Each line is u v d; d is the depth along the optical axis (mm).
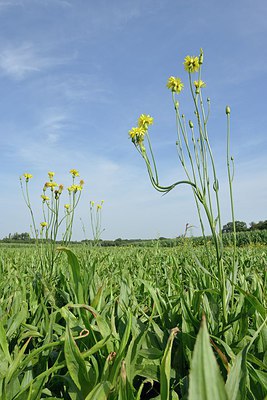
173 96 1786
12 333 1688
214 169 1638
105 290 2279
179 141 1721
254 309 1644
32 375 1322
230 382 889
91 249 4262
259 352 1438
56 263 3312
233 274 1685
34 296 2393
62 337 1530
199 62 1751
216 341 1490
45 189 3133
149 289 1913
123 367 1055
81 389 1179
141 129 1796
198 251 5188
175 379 1404
